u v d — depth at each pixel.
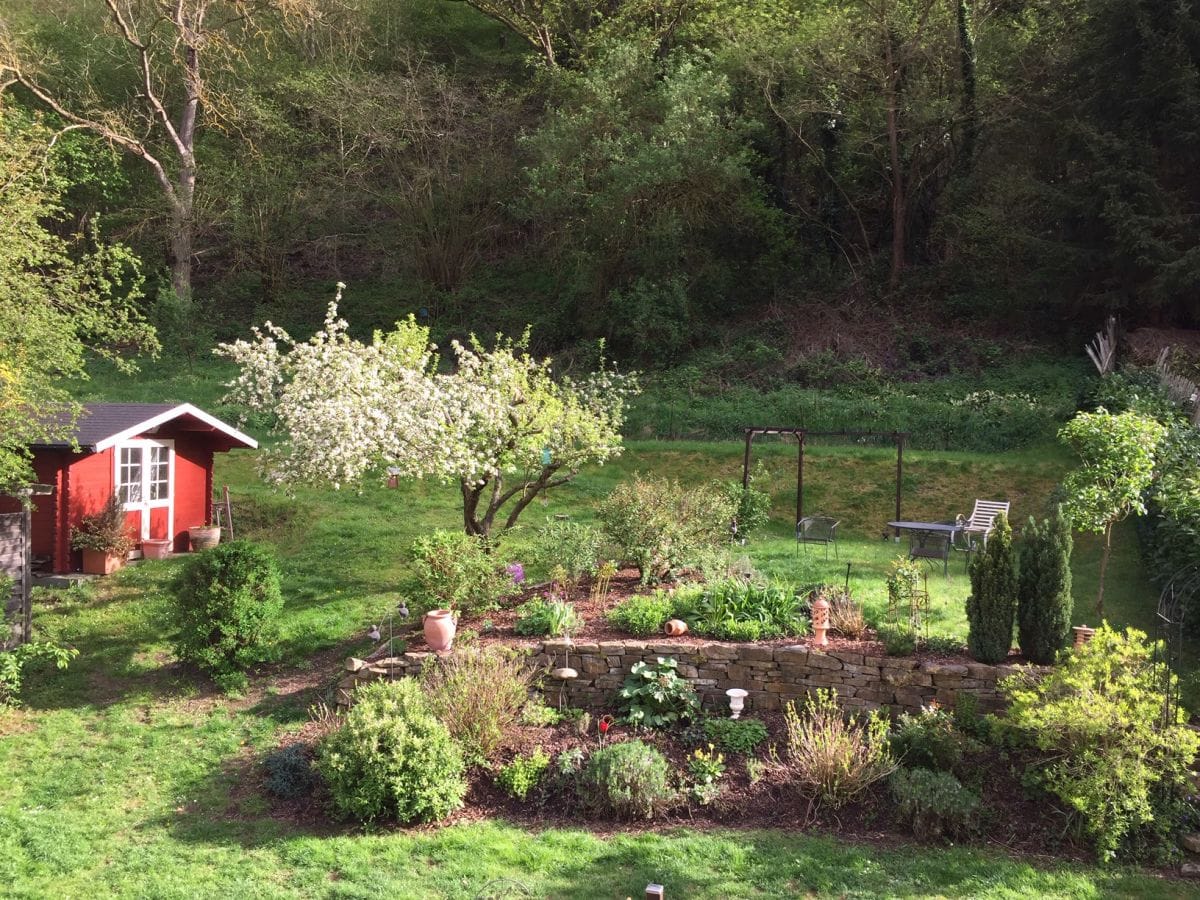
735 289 29.27
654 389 24.59
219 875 6.83
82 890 6.65
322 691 9.97
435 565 10.52
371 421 11.14
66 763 8.70
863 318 27.31
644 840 7.32
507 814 7.78
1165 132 22.25
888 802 7.69
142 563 14.33
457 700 8.48
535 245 31.62
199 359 27.50
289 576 13.50
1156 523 12.25
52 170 21.83
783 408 22.19
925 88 25.92
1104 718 7.20
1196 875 6.87
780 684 9.05
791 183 29.66
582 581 11.91
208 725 9.40
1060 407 20.42
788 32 27.66
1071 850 7.21
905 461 18.59
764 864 6.95
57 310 11.95
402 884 6.66
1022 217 25.97
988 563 8.80
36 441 12.64
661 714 8.94
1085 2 24.06
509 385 12.44
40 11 30.19
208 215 29.00
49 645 10.08
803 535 14.25
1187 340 22.56
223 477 18.67
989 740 8.18
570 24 32.59
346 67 30.73
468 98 31.06
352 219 31.44
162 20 27.44
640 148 25.61
